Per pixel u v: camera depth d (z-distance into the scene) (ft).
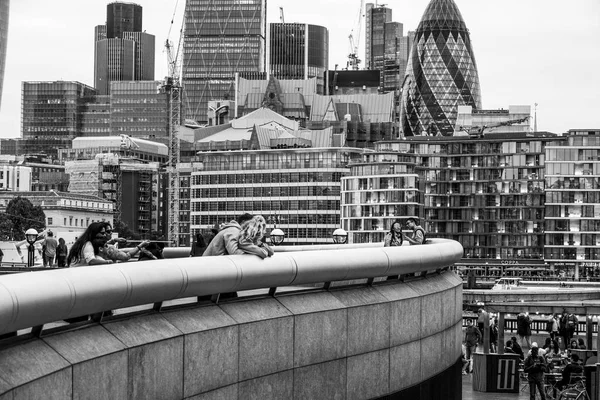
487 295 383.04
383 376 66.54
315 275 58.39
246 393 52.60
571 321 241.35
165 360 46.73
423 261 74.43
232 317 52.08
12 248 297.74
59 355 40.96
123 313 46.09
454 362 84.58
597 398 105.40
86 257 60.08
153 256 71.36
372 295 66.28
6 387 37.24
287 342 56.08
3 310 35.68
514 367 125.29
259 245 54.65
